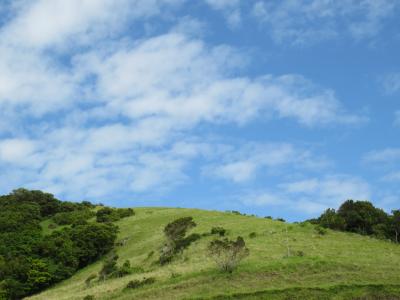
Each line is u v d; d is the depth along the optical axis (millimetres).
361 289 50781
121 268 72625
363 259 61781
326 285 51875
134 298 54781
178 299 52125
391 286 51250
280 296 50375
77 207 139500
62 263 87875
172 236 86062
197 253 72438
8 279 80312
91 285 70938
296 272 56719
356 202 89000
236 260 58875
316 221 89188
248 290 52469
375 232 81875
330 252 66125
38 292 81250
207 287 54656
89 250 92688
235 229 86000
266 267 58031
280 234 79000
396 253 67500
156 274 63469
